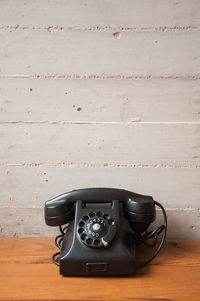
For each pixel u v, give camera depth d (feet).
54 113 3.66
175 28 3.51
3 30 3.55
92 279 2.91
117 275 2.97
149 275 2.97
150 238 3.73
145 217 3.13
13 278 2.92
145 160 3.70
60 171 3.74
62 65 3.59
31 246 3.56
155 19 3.51
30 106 3.65
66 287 2.79
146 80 3.59
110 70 3.59
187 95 3.60
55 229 3.83
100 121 3.66
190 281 2.88
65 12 3.52
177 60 3.56
